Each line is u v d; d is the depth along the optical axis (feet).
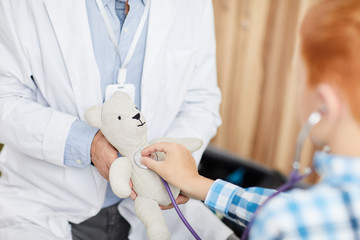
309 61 1.73
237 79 7.46
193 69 3.80
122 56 3.36
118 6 3.28
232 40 7.23
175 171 2.55
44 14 3.11
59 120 3.09
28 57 3.17
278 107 7.36
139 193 2.70
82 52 3.15
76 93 3.22
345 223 1.55
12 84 3.26
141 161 2.66
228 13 7.09
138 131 2.69
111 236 3.72
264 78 7.28
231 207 2.55
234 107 7.66
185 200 2.87
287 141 7.49
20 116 3.13
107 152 2.87
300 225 1.56
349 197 1.57
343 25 1.61
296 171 1.91
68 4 3.14
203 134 3.67
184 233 3.49
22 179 3.52
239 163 6.42
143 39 3.42
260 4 6.88
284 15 6.79
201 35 3.77
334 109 1.70
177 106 3.71
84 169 3.31
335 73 1.65
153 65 3.40
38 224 3.31
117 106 2.72
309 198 1.59
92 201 3.39
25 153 3.22
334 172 1.67
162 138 3.00
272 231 1.58
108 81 3.39
